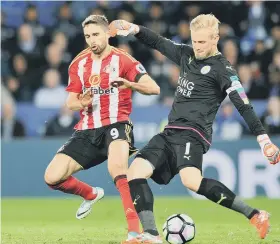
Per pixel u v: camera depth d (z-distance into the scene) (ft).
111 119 85.46
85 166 88.12
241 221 116.78
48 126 168.55
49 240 86.99
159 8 188.03
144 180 76.84
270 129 167.32
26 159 161.58
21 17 200.34
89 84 85.81
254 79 179.01
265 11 193.67
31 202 153.17
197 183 76.28
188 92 79.30
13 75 183.52
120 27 85.15
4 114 171.83
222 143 156.46
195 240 85.56
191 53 80.94
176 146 78.33
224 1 192.54
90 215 128.16
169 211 132.36
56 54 182.70
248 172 156.35
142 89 81.76
